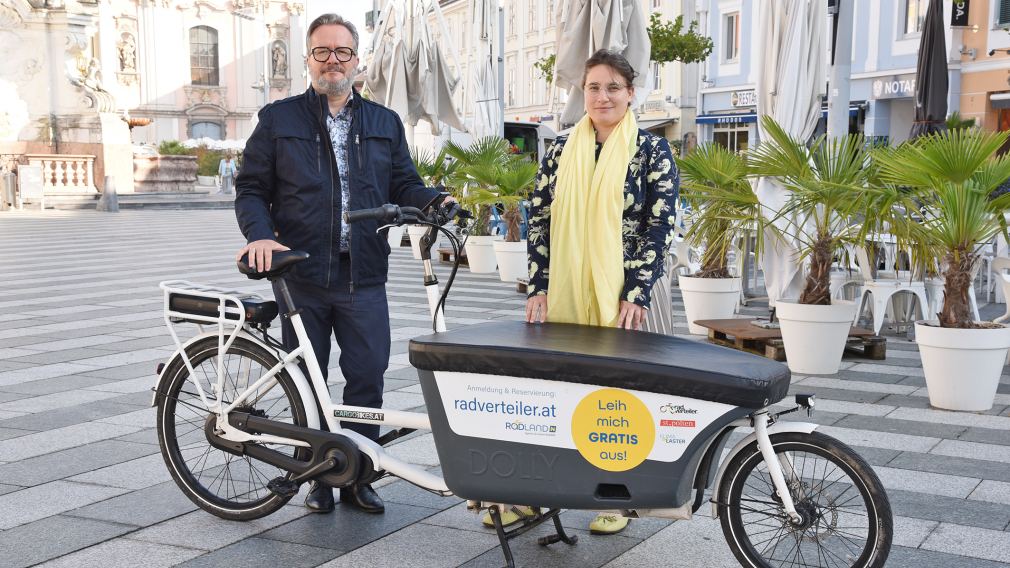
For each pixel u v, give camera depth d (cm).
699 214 827
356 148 430
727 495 344
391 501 443
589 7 973
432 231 397
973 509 430
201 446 446
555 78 998
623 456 316
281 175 427
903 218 623
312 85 427
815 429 330
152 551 384
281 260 397
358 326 434
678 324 923
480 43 1695
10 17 2964
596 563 375
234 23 5847
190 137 5784
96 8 3050
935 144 588
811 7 888
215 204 3219
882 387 669
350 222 376
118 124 3091
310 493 430
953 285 609
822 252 704
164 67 5684
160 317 946
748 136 3222
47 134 3027
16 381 668
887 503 319
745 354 329
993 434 551
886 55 2672
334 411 397
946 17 2442
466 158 1378
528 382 321
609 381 312
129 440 530
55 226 2192
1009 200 593
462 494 336
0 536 396
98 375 688
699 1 3369
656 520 419
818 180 678
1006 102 2317
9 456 500
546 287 405
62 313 967
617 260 381
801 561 345
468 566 372
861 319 962
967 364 596
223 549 387
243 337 412
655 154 389
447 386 330
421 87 1628
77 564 370
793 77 886
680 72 3509
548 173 405
